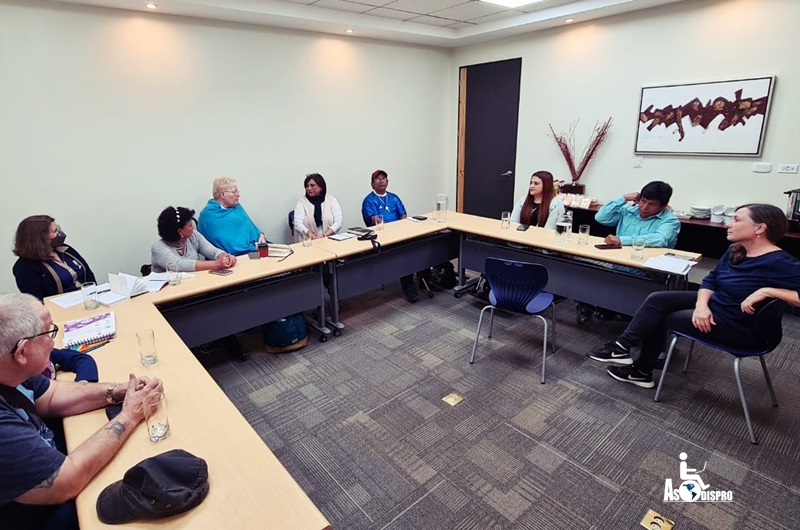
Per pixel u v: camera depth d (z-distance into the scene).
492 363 2.93
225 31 4.02
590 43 4.58
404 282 4.08
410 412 2.44
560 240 3.34
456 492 1.90
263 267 2.91
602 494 1.87
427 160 6.10
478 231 3.72
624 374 2.66
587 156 4.76
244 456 1.23
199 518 1.03
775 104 3.60
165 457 1.08
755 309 2.04
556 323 3.52
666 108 4.17
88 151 3.53
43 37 3.21
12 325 1.12
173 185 4.00
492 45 5.46
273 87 4.42
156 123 3.80
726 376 2.71
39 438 1.08
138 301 2.37
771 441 2.14
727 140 3.87
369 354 3.09
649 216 3.20
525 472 2.00
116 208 3.74
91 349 1.84
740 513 1.75
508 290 2.73
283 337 3.07
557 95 4.97
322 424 2.36
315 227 4.21
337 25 4.31
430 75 5.81
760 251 2.11
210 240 3.67
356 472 2.03
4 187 3.24
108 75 3.51
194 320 2.66
